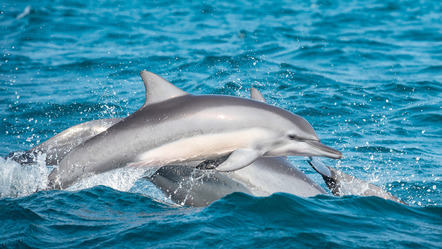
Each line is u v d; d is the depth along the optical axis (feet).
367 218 44.98
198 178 52.21
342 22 167.63
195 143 47.88
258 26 158.92
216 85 99.60
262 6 195.62
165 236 40.78
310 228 42.29
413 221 44.93
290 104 90.58
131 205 47.47
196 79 104.37
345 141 75.51
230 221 43.16
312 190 52.95
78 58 120.88
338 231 41.98
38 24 157.99
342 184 53.31
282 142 48.62
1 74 107.96
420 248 39.47
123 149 48.42
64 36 145.28
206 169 48.96
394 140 75.97
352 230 42.34
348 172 64.28
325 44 135.13
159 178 53.21
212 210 45.14
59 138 53.06
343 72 112.47
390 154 70.64
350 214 45.50
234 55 121.08
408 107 90.48
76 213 45.29
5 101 90.02
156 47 131.34
